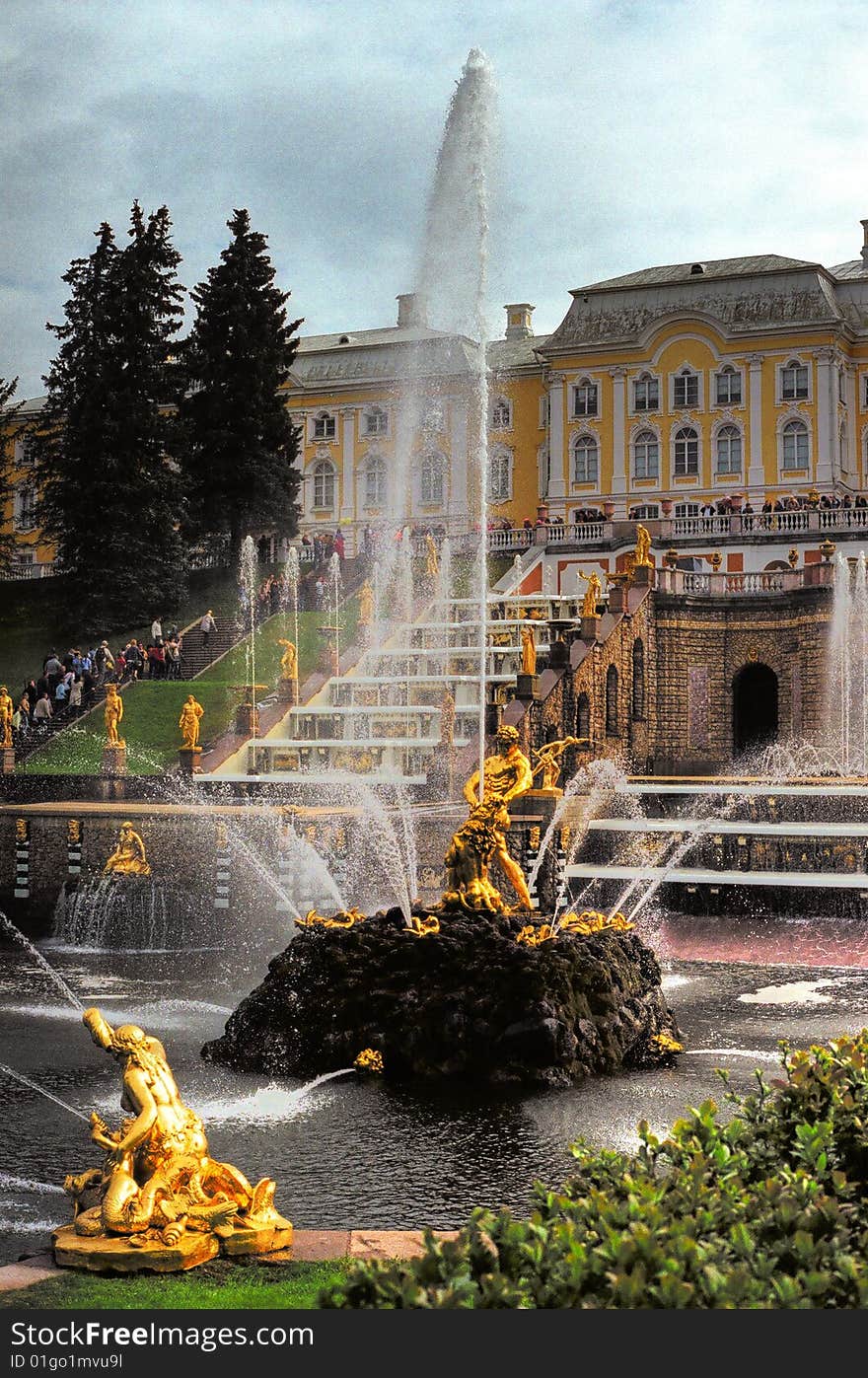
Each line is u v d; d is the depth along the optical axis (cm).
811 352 8800
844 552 6544
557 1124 1717
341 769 4762
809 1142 956
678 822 4081
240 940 3584
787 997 2681
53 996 2727
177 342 7812
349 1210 1359
